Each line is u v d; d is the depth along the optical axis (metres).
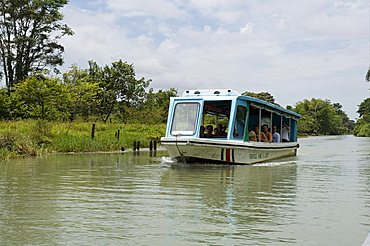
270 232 6.24
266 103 18.27
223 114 16.91
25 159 18.33
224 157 15.65
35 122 29.14
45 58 50.06
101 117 47.03
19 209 7.66
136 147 27.12
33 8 48.47
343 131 131.50
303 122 105.31
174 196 9.02
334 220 6.97
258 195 9.23
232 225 6.60
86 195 9.09
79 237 5.93
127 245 5.60
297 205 8.12
